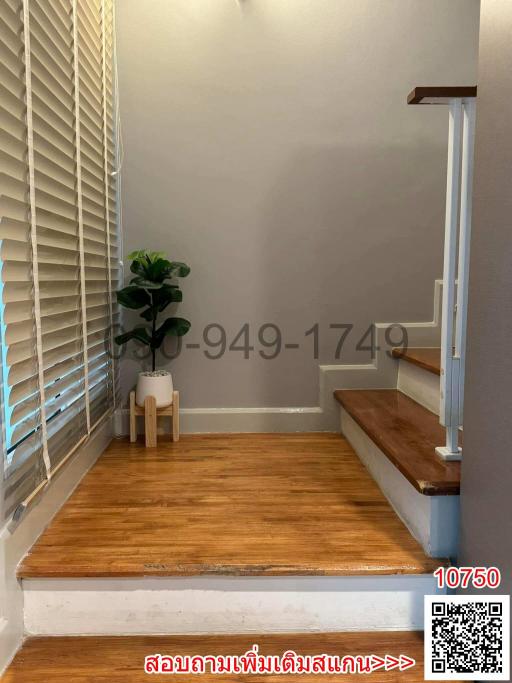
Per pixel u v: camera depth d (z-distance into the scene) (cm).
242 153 240
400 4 237
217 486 185
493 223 117
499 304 114
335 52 238
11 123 128
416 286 248
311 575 133
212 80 237
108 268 222
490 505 117
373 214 245
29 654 126
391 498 171
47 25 152
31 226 138
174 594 134
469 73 241
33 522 143
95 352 209
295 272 246
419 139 243
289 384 249
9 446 128
